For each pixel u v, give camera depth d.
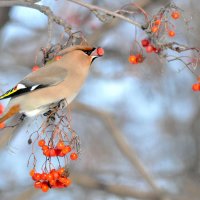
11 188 14.99
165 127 17.02
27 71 15.22
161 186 16.08
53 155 7.88
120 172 15.82
